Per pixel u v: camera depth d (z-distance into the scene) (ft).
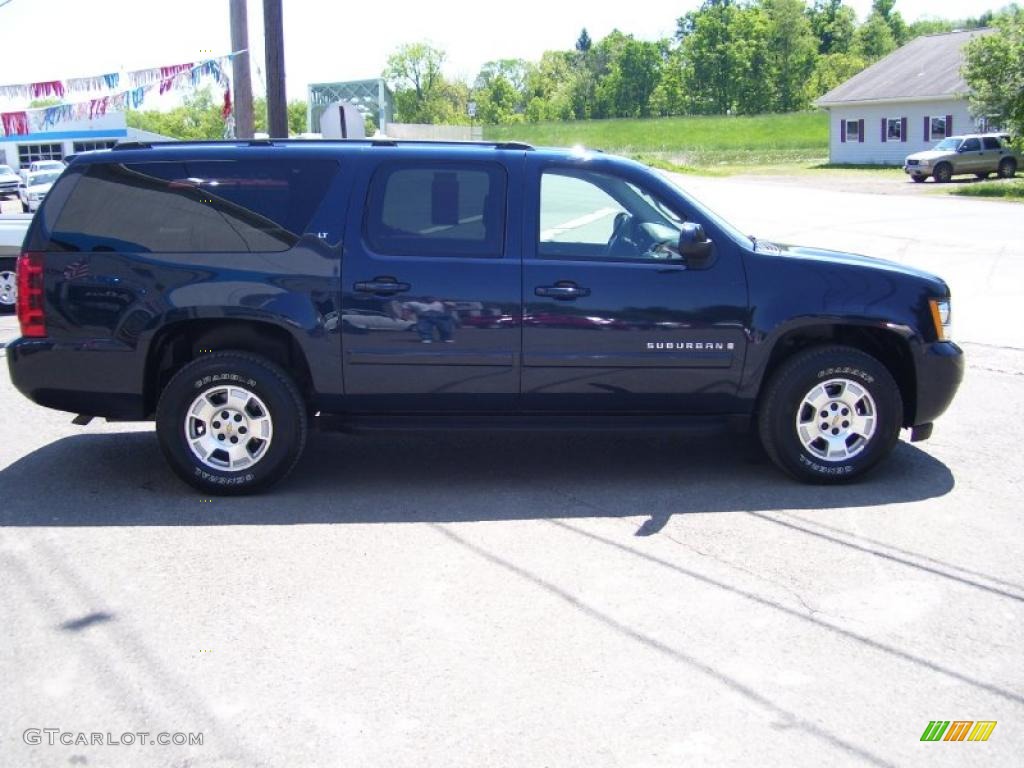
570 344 19.48
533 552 16.88
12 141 165.89
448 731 11.63
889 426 20.06
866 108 182.80
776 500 19.52
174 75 54.19
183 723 11.82
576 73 441.68
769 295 19.62
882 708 12.13
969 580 15.74
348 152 19.71
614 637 13.85
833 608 14.76
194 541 17.40
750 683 12.66
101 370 19.56
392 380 19.58
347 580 15.75
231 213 19.53
